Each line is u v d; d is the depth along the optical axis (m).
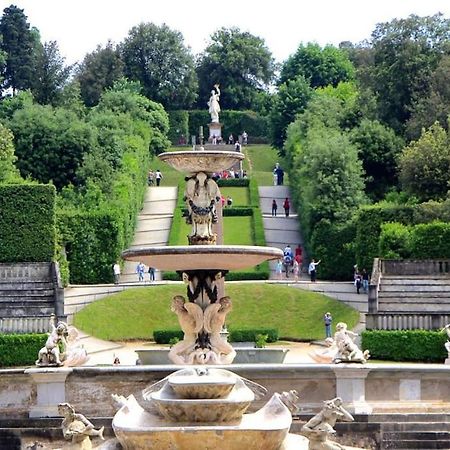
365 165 121.38
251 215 123.88
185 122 186.50
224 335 53.97
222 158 53.72
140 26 198.00
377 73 135.38
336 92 167.00
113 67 190.62
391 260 93.88
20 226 100.81
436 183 111.31
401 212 103.69
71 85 169.75
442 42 136.25
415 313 83.38
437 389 49.78
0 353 78.81
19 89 177.12
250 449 34.31
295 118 159.12
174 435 34.03
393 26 136.38
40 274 91.94
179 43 197.88
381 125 127.12
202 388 35.25
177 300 52.19
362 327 87.75
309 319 89.31
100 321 88.94
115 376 49.12
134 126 143.12
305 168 114.56
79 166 121.00
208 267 51.09
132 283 100.38
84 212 106.50
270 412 36.09
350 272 106.62
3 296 90.25
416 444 47.91
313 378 48.97
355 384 48.91
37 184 102.19
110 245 106.31
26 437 48.16
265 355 56.03
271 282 97.94
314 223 109.38
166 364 54.19
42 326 83.31
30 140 121.31
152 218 124.75
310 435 36.31
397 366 49.53
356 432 48.00
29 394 49.53
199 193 54.28
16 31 180.38
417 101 132.38
